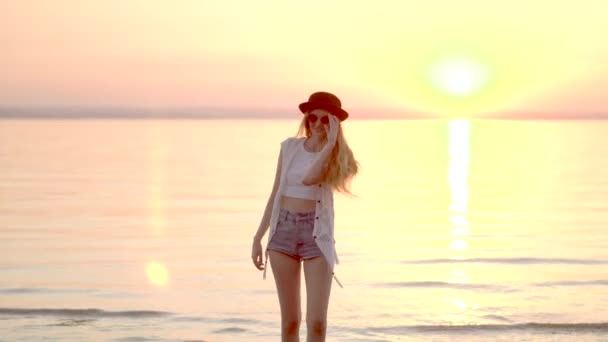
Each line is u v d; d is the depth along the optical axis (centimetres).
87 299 877
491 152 5159
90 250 1273
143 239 1404
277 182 525
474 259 1174
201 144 6281
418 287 947
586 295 891
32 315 784
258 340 695
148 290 927
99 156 4431
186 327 740
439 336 708
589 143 6675
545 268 1087
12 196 2238
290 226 506
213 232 1502
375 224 1638
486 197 2253
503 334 712
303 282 938
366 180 2892
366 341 691
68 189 2464
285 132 10144
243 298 877
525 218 1753
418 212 1870
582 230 1538
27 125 14450
